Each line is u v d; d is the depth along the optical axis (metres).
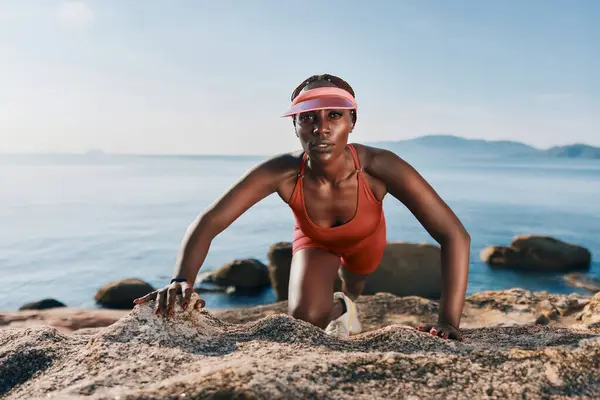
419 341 2.22
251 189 3.03
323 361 1.85
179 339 2.20
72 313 7.29
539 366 1.90
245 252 20.81
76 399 1.60
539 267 14.98
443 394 1.71
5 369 2.09
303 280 3.53
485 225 28.09
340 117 2.81
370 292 10.91
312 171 3.08
